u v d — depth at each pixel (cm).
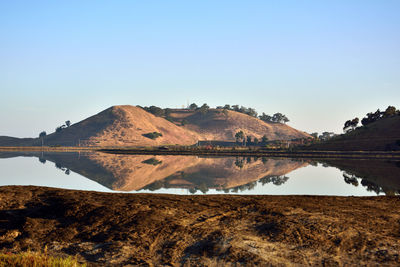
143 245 992
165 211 1286
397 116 15450
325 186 3697
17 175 4912
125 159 9962
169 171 6178
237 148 16912
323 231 1048
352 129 17662
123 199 1518
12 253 964
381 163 7644
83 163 7969
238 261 875
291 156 11631
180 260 901
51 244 1023
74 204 1342
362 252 897
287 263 854
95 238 1052
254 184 4091
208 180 4678
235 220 1191
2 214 1241
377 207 1428
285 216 1212
